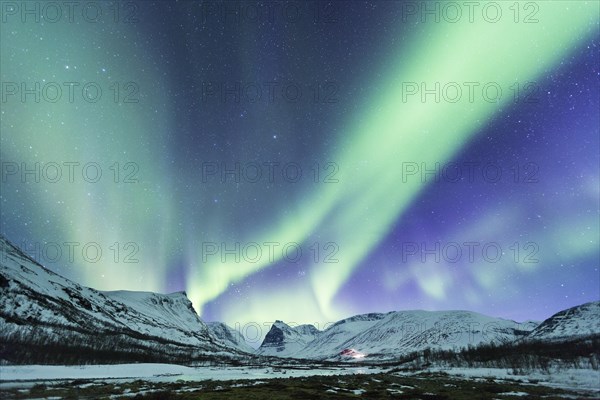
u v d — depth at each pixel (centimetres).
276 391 4359
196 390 4506
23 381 5566
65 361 10962
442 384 5234
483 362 10425
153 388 4781
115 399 3584
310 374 8912
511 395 3825
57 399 3612
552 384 4938
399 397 3859
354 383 5459
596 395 3744
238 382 5762
